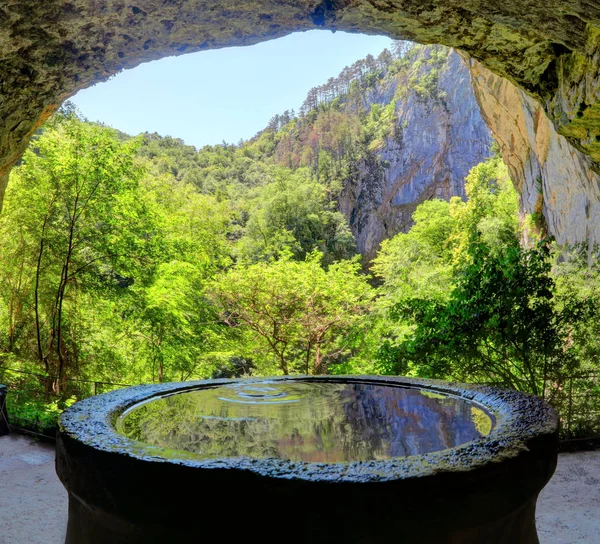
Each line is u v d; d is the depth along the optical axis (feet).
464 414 6.48
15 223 33.32
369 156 209.97
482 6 15.31
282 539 4.11
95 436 5.10
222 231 85.97
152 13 15.74
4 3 13.98
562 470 12.34
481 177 95.04
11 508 10.60
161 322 36.19
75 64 17.26
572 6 13.66
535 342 14.94
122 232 35.58
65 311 37.04
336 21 17.28
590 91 16.92
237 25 16.97
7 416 16.63
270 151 298.97
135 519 4.50
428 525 4.15
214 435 5.63
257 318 38.37
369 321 35.47
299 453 5.08
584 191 31.50
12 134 19.33
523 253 15.37
